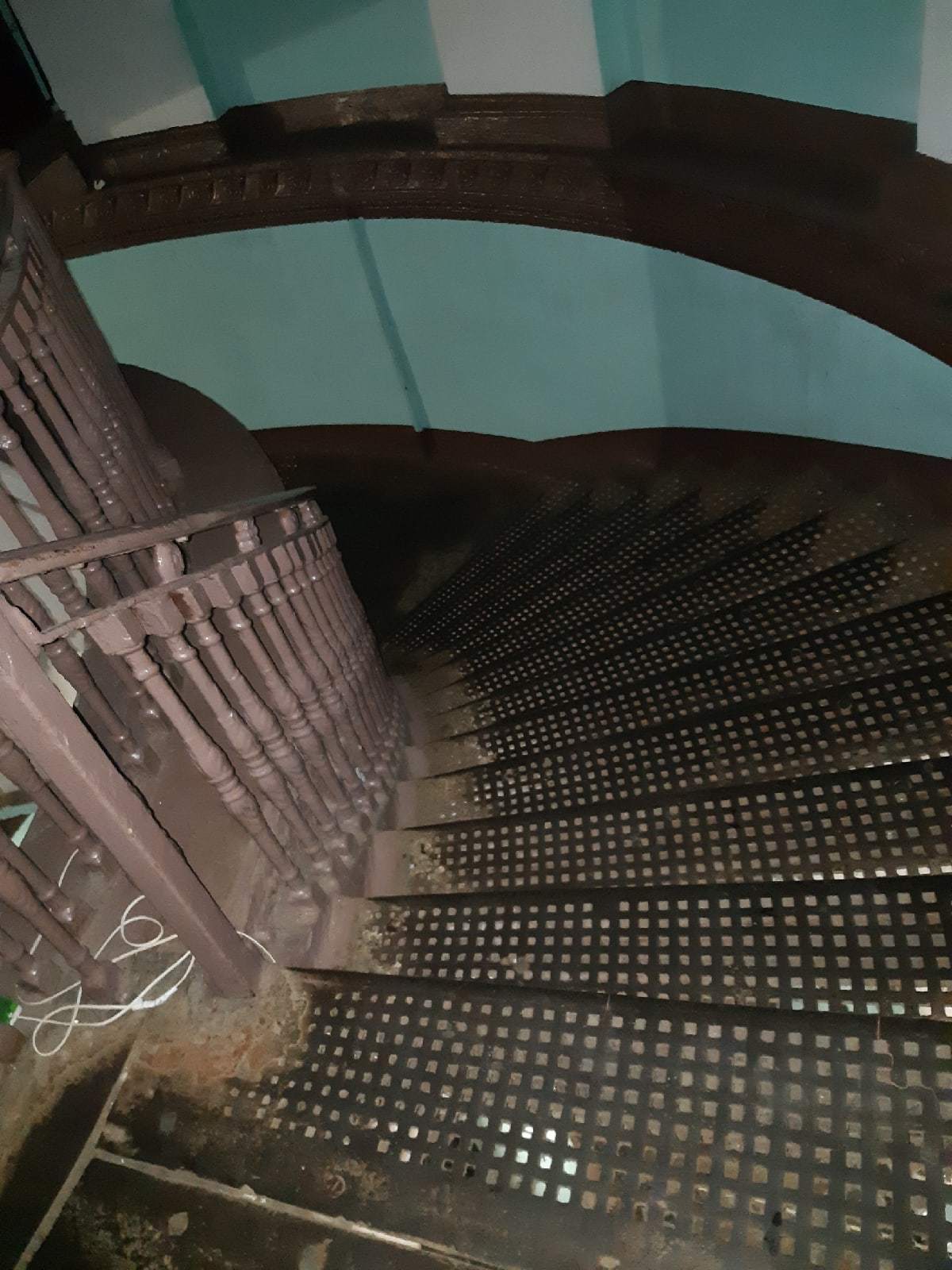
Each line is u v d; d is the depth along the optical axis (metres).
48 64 3.82
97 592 2.19
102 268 4.52
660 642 2.86
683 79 3.02
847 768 2.12
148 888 1.55
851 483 3.33
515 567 4.03
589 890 1.92
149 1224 1.55
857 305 2.79
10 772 1.81
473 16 3.12
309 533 1.98
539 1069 1.60
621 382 3.97
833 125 2.73
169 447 3.74
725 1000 1.66
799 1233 1.31
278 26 3.62
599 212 3.29
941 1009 1.53
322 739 2.09
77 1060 1.81
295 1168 1.58
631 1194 1.41
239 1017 1.82
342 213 3.92
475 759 2.71
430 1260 1.42
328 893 2.06
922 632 2.41
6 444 2.02
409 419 4.90
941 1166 1.32
